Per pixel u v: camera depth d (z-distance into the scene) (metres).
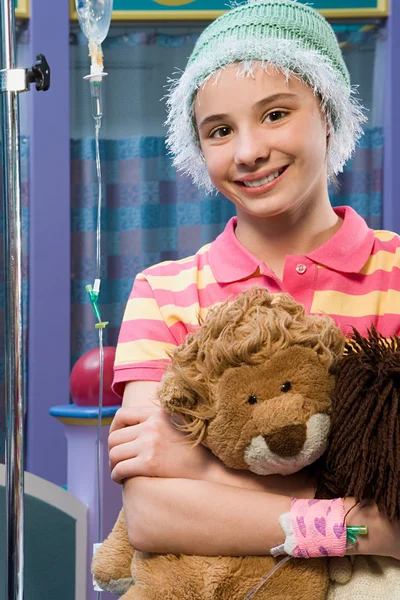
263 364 0.85
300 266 1.12
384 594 0.89
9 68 1.03
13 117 1.03
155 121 2.67
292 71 1.07
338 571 0.90
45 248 2.60
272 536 0.90
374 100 2.73
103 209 2.67
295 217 1.14
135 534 0.95
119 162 2.68
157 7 2.62
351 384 0.86
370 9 2.67
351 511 0.90
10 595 1.02
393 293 1.13
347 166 2.72
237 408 0.85
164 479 0.97
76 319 2.67
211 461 0.98
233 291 1.15
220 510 0.92
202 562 0.90
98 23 1.23
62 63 2.59
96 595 1.62
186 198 2.69
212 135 1.11
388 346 0.91
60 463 2.60
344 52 2.72
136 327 1.16
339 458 0.86
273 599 0.88
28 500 1.56
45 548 1.57
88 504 1.64
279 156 1.07
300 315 0.91
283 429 0.82
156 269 1.22
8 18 1.03
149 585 0.91
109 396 1.74
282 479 0.95
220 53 1.07
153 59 2.66
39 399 2.59
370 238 1.17
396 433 0.85
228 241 1.19
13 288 1.03
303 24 1.13
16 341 1.02
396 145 2.69
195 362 0.89
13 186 1.03
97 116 1.26
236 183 1.11
